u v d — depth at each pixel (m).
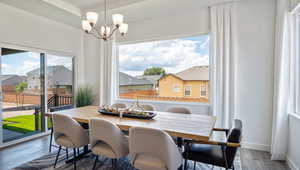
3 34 2.96
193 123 1.99
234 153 1.58
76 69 4.45
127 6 3.14
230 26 2.95
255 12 2.84
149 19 3.76
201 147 1.90
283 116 2.41
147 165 1.52
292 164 2.23
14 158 2.54
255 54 2.85
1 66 2.96
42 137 3.54
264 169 2.25
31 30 3.39
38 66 3.60
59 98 4.05
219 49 2.99
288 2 2.32
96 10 3.42
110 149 1.82
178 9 3.27
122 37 4.10
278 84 2.43
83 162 2.41
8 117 3.07
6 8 3.00
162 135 1.40
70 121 2.01
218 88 3.01
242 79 2.94
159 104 3.80
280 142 2.44
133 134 1.53
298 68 2.29
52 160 2.47
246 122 2.93
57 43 3.92
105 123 1.71
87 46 4.58
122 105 3.22
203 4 3.05
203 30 3.25
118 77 4.36
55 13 3.41
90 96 4.41
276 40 2.60
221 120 3.00
